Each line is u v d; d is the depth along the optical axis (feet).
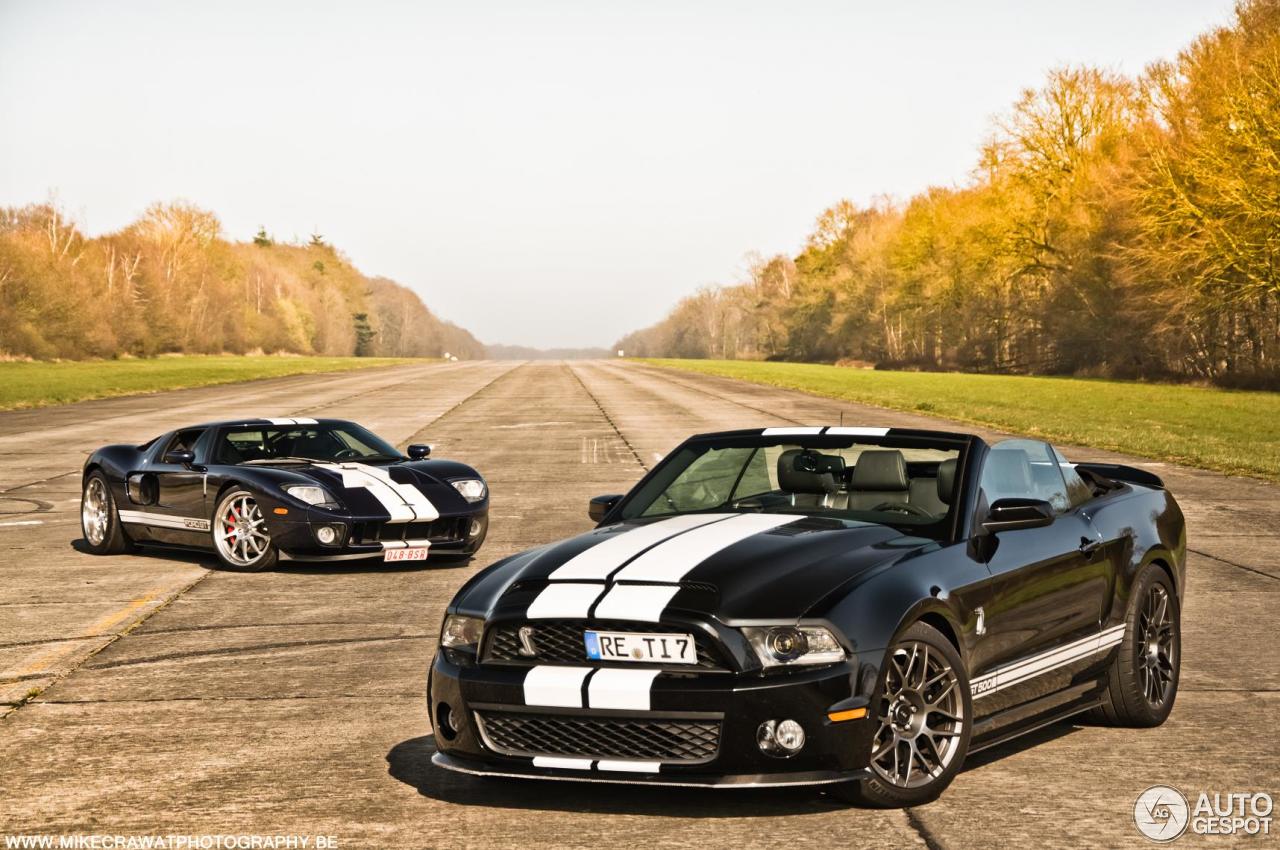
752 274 516.73
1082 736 18.21
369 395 143.33
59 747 17.97
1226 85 151.02
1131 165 190.19
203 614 28.68
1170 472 59.62
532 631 14.60
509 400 130.31
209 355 426.51
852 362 374.43
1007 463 17.87
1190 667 22.59
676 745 13.82
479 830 13.98
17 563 36.94
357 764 16.90
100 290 343.05
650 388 159.22
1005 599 16.06
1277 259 151.53
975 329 274.16
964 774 16.14
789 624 13.74
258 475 34.65
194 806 15.11
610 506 18.85
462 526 35.50
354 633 26.43
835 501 17.84
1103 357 208.64
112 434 91.04
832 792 14.30
